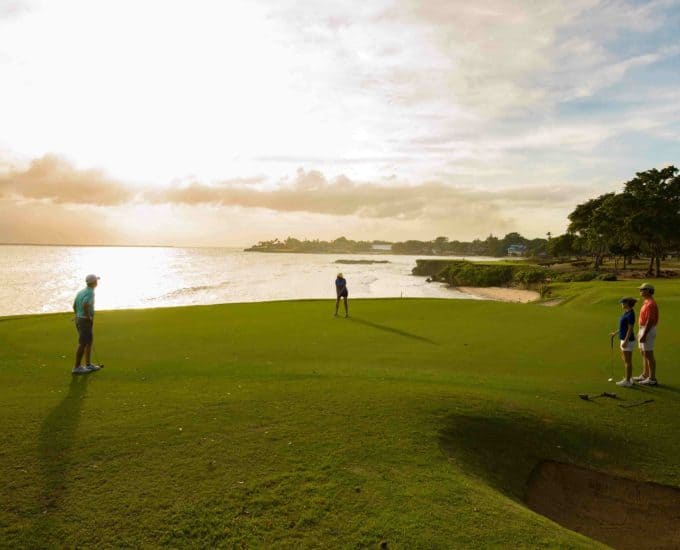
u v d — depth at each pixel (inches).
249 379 434.6
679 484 307.4
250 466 269.7
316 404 366.9
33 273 4042.8
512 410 379.9
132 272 4749.0
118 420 328.5
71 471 258.5
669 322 806.5
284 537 211.8
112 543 203.2
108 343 611.8
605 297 1300.4
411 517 229.3
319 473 265.0
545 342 638.5
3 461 267.3
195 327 741.3
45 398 374.0
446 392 404.5
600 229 3193.9
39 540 203.0
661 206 2677.2
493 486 288.8
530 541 216.5
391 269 6875.0
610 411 388.5
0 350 561.3
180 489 244.2
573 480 316.8
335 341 636.7
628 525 280.4
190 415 340.2
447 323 791.1
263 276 4347.9
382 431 324.2
